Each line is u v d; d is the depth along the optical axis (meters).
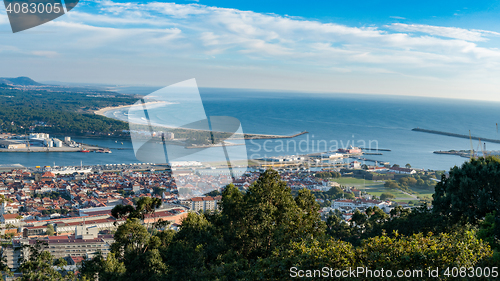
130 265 29.11
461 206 32.84
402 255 16.30
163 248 31.30
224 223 32.16
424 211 38.94
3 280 29.92
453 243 17.27
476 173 32.53
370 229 49.44
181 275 28.45
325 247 17.78
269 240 27.39
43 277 29.52
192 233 33.56
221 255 30.05
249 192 29.20
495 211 29.59
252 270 20.02
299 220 26.12
